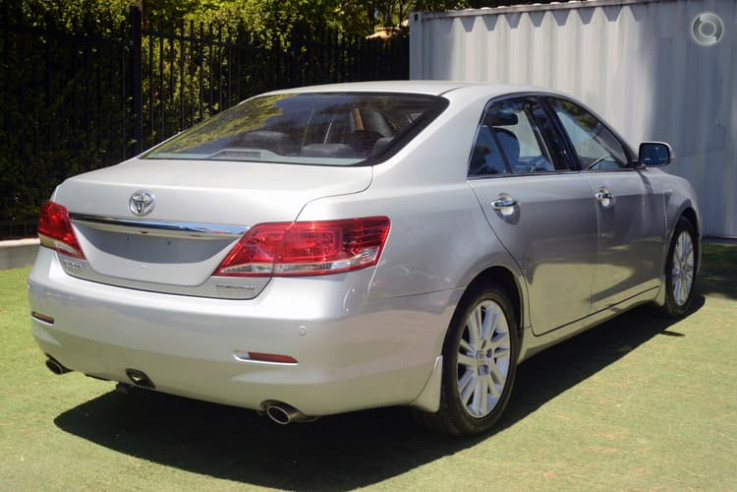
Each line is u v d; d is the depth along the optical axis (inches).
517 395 178.2
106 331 137.5
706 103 374.0
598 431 157.2
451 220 144.9
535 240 164.4
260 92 420.8
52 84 340.8
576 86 399.2
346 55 445.1
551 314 173.2
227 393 130.5
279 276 126.6
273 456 146.3
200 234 131.0
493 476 137.6
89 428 157.9
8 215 329.7
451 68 430.3
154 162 156.3
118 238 140.5
